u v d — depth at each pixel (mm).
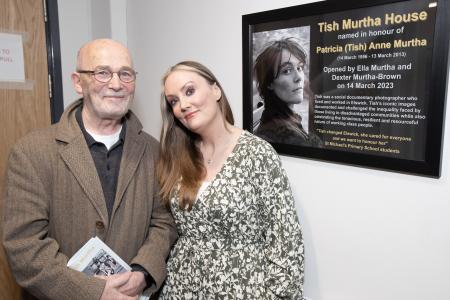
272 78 1433
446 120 1048
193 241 1215
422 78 1060
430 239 1112
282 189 1148
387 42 1117
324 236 1373
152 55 1985
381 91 1148
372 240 1242
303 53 1327
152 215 1329
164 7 1869
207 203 1139
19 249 1075
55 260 1085
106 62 1136
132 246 1229
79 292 1067
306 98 1343
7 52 1821
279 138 1450
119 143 1261
